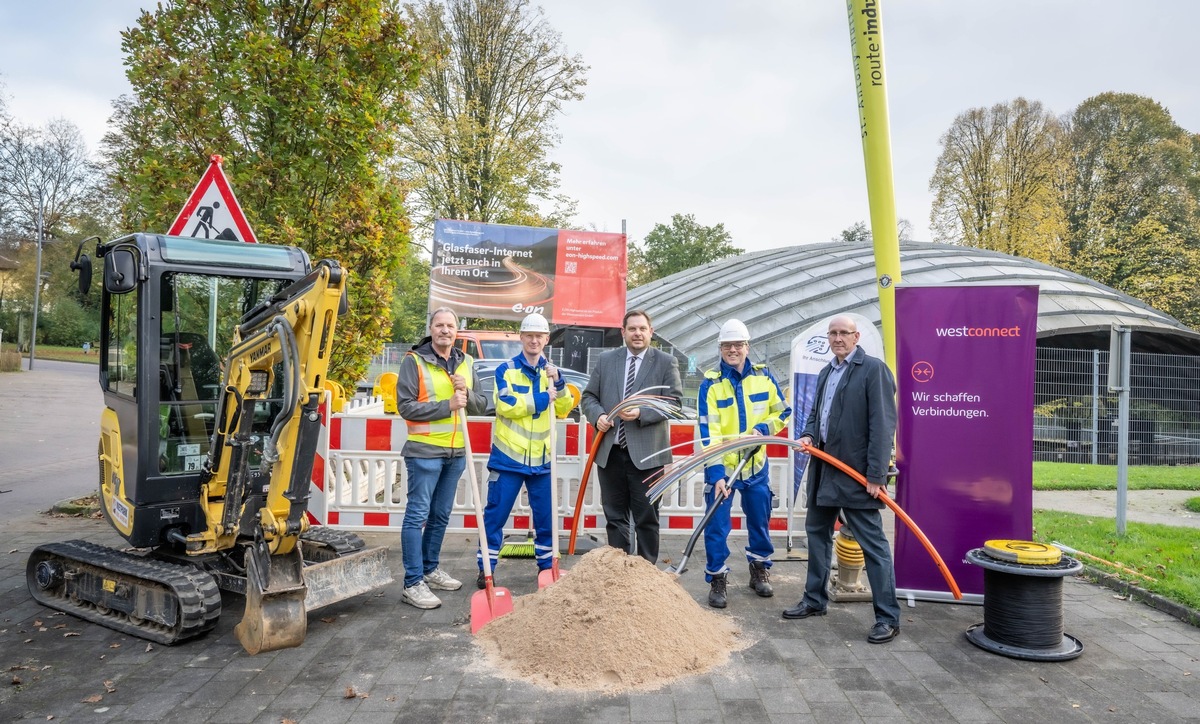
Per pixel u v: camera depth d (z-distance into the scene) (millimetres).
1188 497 9930
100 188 49719
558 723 3287
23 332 48250
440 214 25562
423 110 24719
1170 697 3615
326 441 6660
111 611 4570
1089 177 41438
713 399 5273
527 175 26109
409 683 3695
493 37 25812
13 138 48156
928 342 5164
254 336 4316
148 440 4512
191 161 7309
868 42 5516
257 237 7238
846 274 23641
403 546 4895
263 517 4117
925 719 3359
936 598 5141
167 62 7207
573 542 5555
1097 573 5652
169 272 4613
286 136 7344
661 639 3934
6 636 4309
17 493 8914
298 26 7637
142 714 3346
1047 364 15055
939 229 41312
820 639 4379
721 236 57000
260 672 3814
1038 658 4039
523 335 5133
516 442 5148
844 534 5227
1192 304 37531
